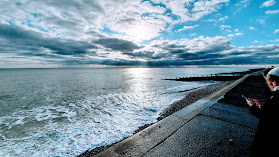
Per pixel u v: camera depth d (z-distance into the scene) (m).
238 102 5.01
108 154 2.08
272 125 1.26
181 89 20.47
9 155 4.51
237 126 2.99
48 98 15.08
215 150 2.17
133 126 5.89
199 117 3.50
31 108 11.10
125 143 2.37
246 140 2.44
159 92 17.97
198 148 2.23
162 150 2.19
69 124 7.18
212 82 35.16
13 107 11.47
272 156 1.25
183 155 2.06
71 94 17.36
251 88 8.55
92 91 19.67
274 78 1.37
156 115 7.41
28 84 29.94
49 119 8.22
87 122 7.23
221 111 3.96
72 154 4.12
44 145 5.00
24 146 5.05
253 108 1.50
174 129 2.87
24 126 7.20
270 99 1.34
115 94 16.97
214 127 2.95
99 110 9.65
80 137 5.35
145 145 2.32
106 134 5.32
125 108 9.76
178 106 9.44
